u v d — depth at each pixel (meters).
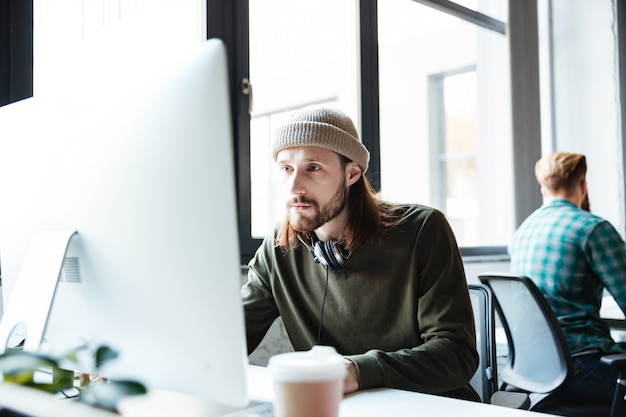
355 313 1.32
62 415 0.71
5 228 0.97
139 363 0.75
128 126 0.73
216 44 0.63
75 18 1.70
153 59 0.72
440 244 1.29
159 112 0.69
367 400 0.94
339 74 2.73
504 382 2.11
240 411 0.80
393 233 1.31
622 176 3.70
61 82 0.88
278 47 2.33
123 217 0.74
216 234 0.64
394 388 1.04
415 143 5.42
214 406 0.81
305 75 5.78
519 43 3.34
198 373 0.68
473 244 3.35
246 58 2.20
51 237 0.84
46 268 0.83
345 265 1.31
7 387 0.83
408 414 0.86
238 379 0.64
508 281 1.98
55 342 0.87
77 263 0.82
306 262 1.38
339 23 2.66
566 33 3.86
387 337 1.31
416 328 1.28
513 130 3.29
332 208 1.24
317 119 1.24
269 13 2.30
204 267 0.65
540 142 3.39
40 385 0.76
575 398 1.99
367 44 2.62
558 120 3.88
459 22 3.40
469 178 4.89
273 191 1.38
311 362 0.69
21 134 0.94
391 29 2.76
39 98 0.92
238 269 0.63
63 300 0.85
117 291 0.76
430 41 4.93
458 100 4.85
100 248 0.78
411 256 1.28
